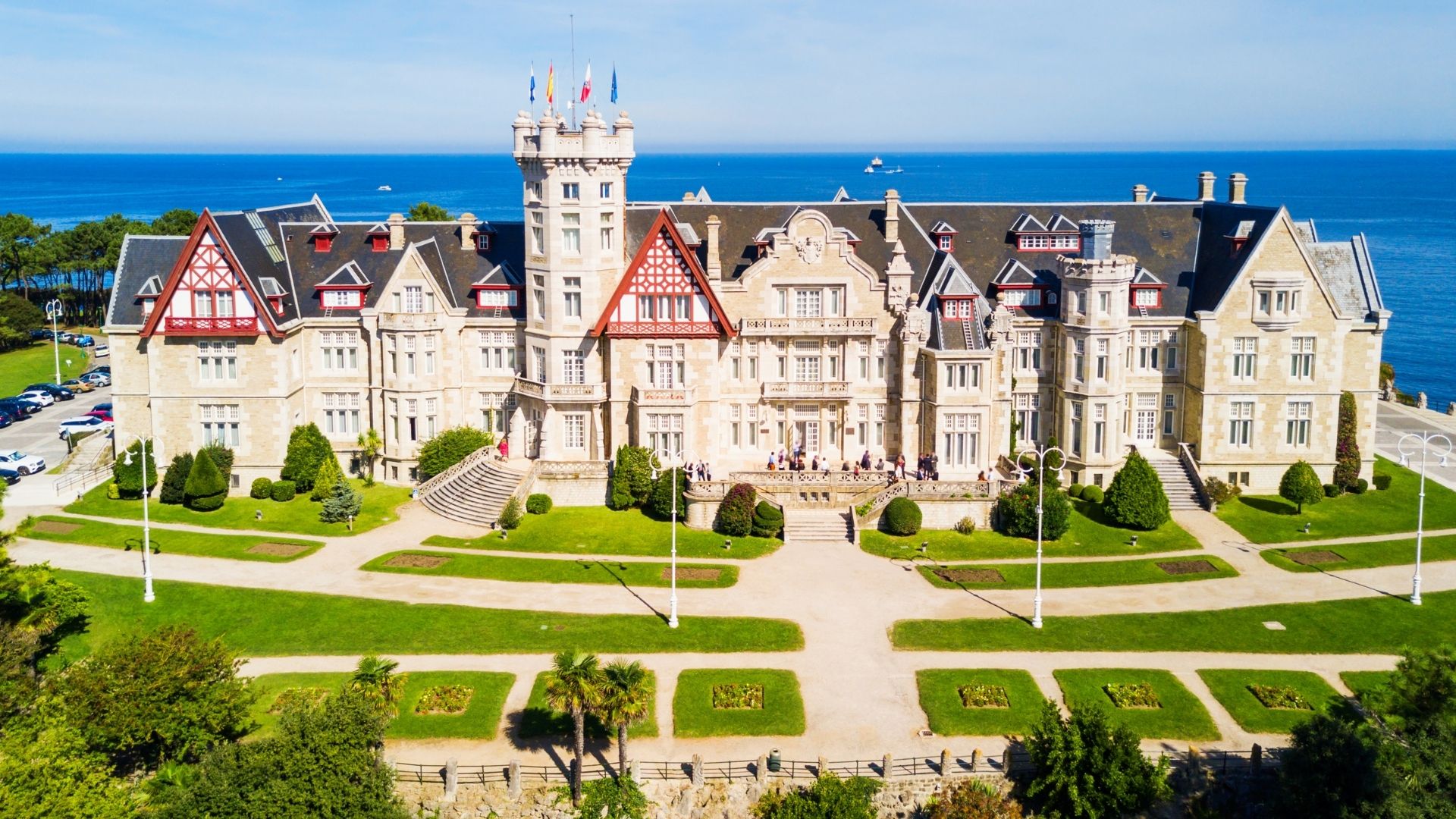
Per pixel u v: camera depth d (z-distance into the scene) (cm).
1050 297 9494
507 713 6134
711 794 5606
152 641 5703
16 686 5716
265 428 9362
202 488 8950
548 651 6769
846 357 9206
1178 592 7656
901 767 5703
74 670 5694
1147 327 9431
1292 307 9175
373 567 7938
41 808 4703
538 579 7769
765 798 5500
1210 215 9900
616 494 8925
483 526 8731
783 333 9119
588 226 9012
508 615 7212
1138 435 9612
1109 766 5434
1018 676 6519
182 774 5428
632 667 5509
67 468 9981
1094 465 9269
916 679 6488
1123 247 9769
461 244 9881
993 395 9031
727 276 9431
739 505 8519
